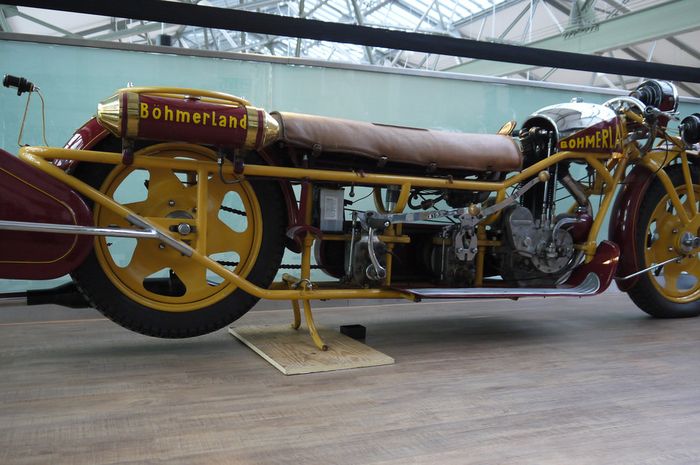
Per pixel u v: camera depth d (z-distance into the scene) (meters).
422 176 2.31
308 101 3.18
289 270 3.27
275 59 3.09
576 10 5.99
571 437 1.34
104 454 1.19
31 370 1.78
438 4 6.74
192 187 2.09
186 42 7.62
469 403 1.56
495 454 1.24
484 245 2.40
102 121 1.69
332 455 1.22
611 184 2.55
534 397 1.62
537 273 2.45
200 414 1.43
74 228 1.70
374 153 2.09
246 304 2.10
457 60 7.47
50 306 2.59
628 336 2.46
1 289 2.73
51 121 2.78
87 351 2.03
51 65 2.75
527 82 3.64
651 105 2.71
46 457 1.17
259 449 1.24
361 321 2.73
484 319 2.84
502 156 2.30
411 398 1.59
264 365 1.89
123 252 2.96
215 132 1.75
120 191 2.97
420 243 2.49
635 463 1.21
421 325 2.66
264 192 2.13
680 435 1.37
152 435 1.30
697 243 2.78
